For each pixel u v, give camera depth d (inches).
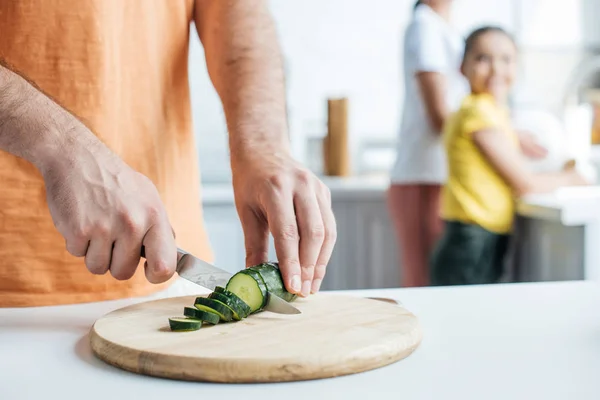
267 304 29.8
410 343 25.7
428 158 99.4
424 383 22.7
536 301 35.8
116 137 38.9
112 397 21.8
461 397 21.3
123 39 38.9
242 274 29.3
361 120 136.2
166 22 41.0
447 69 99.0
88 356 26.6
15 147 29.3
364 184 111.1
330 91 135.5
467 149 90.3
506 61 91.1
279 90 39.8
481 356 25.7
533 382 22.6
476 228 90.4
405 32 99.8
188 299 33.4
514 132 107.3
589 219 80.4
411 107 100.1
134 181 30.0
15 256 36.7
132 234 29.2
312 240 32.2
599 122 123.6
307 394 21.9
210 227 108.4
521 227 97.2
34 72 37.1
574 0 135.9
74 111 37.6
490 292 38.4
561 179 93.1
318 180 34.6
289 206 32.3
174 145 41.8
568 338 28.1
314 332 26.3
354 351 23.7
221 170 130.6
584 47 136.2
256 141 36.2
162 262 29.5
